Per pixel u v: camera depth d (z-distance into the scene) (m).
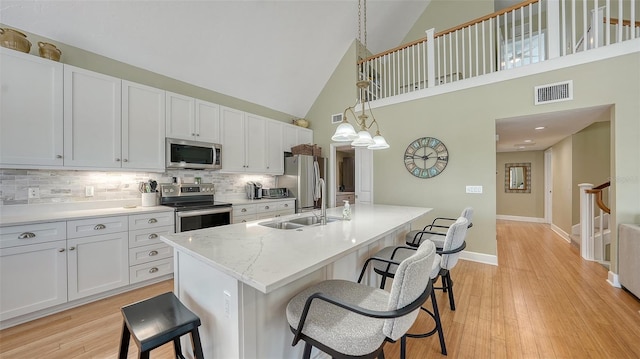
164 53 3.11
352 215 2.46
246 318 1.10
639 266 2.26
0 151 2.04
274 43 3.78
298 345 1.37
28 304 1.99
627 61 2.64
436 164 3.80
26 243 1.99
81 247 2.26
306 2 3.57
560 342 1.75
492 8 4.51
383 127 4.30
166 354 1.62
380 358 1.27
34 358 1.61
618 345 1.71
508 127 3.92
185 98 3.28
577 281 2.78
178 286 1.51
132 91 2.80
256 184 4.45
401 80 5.31
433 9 5.00
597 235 3.64
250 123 4.11
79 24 2.53
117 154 2.69
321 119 5.19
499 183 7.19
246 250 1.28
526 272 3.08
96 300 2.37
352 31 4.55
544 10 5.07
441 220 3.78
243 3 3.13
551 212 6.04
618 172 2.65
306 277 1.43
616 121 2.66
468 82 3.54
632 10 2.63
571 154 4.52
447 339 1.81
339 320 1.07
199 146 3.37
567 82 2.90
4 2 2.19
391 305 0.94
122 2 2.56
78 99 2.44
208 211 3.17
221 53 3.48
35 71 2.20
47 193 2.47
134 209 2.72
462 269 3.20
